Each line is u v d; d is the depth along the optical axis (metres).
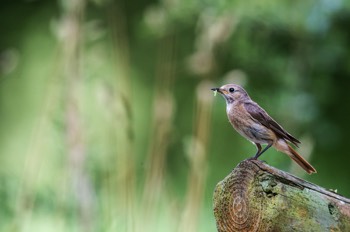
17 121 18.34
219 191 5.90
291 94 14.85
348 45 15.20
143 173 11.34
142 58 18.42
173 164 15.13
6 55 12.20
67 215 10.48
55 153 10.89
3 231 10.43
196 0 13.56
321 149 16.56
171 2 12.92
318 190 5.54
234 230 5.78
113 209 10.42
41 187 10.82
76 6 10.77
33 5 19.17
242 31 14.55
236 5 14.01
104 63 12.61
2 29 19.31
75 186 10.16
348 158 16.69
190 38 16.61
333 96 16.08
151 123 18.22
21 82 18.55
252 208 5.65
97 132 11.68
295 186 5.55
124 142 9.94
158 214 10.53
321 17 14.31
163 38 14.15
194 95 17.16
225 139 17.02
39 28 18.98
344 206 5.47
